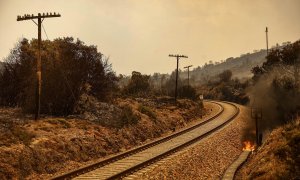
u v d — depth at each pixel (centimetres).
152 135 3459
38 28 2838
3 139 2047
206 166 2341
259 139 3428
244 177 2039
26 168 1902
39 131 2425
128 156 2375
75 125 2795
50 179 1697
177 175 2000
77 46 3597
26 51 3684
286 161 1855
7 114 2972
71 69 3300
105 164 2119
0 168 1772
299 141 2058
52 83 3198
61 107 3231
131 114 3459
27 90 3297
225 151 2895
